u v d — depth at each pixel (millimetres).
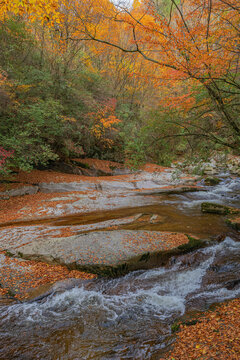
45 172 14805
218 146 6051
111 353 3238
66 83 15297
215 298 4531
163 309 4266
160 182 15805
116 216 9320
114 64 22172
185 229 7625
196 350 3033
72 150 16906
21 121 11930
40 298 4305
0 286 4508
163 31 4449
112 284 4941
